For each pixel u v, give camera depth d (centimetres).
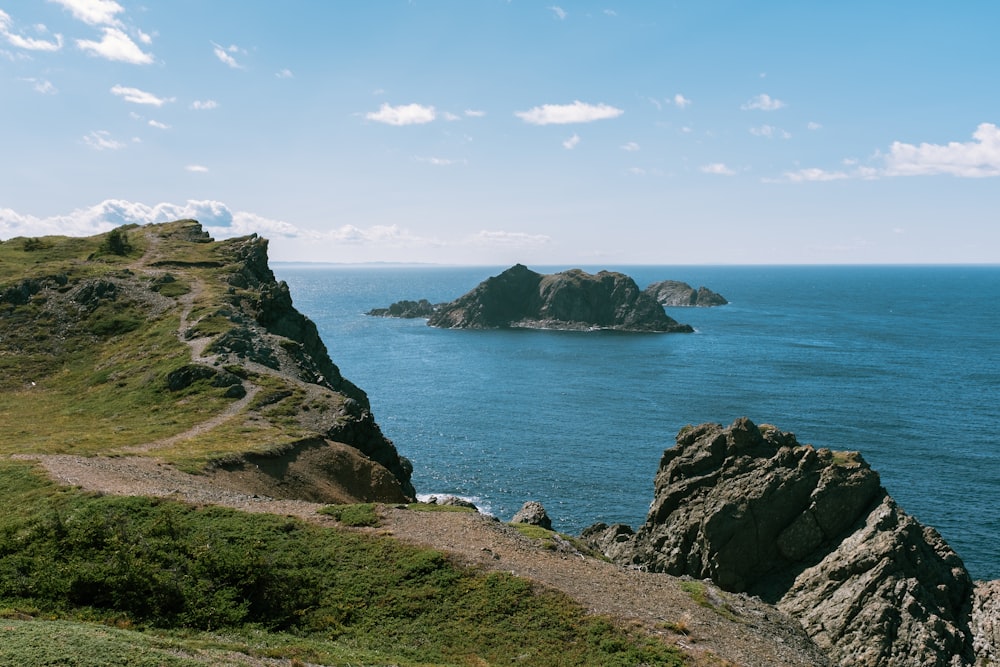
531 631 2945
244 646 2372
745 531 6300
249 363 8425
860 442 11488
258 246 15025
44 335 10038
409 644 2830
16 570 2920
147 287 11544
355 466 6194
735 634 3206
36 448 5288
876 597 5159
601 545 7400
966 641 4919
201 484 4731
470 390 16525
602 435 12412
